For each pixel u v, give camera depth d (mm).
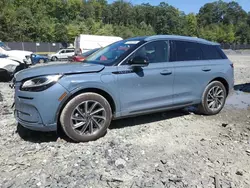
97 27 70250
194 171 3100
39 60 21750
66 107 3688
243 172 3088
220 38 107062
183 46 4988
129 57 4238
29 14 58500
